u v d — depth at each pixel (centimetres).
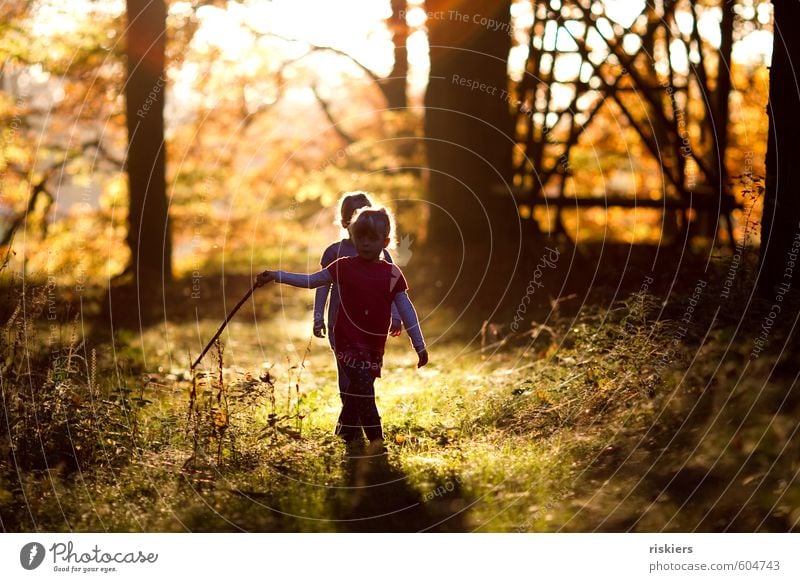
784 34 652
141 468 489
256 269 2202
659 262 1108
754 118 1917
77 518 431
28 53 1920
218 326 1327
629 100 1730
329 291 572
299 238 2877
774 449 443
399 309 542
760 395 495
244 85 2523
